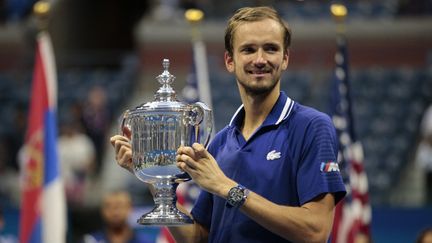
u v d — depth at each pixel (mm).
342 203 11609
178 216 6582
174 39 29922
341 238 11562
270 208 6238
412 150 24234
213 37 29469
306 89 25984
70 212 16703
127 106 27859
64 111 27062
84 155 22219
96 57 30281
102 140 24422
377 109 25547
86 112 24516
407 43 29000
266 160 6707
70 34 33406
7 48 30797
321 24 28859
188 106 6637
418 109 25453
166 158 6559
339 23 12000
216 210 6941
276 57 6594
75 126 23156
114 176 24359
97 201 21500
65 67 29953
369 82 26562
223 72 27672
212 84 26875
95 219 16734
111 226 14492
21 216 13297
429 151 21625
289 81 26328
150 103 6691
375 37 29109
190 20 13312
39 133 13273
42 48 13430
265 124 6801
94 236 14797
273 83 6621
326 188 6473
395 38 29078
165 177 6629
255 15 6648
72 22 33500
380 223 19016
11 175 23469
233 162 6820
